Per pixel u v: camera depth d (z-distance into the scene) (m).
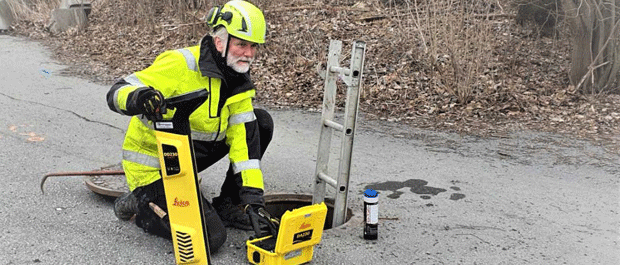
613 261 3.71
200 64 3.37
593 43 7.83
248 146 3.64
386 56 9.20
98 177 4.68
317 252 3.67
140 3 12.48
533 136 6.65
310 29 10.47
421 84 8.28
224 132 3.64
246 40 3.30
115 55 11.05
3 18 13.81
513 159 5.83
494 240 3.97
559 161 5.79
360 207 4.47
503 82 8.13
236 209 4.00
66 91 8.31
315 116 7.50
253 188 3.56
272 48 9.94
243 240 3.80
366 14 10.92
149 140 3.54
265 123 3.95
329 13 11.09
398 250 3.76
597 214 4.46
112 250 3.63
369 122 7.21
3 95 7.88
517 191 4.93
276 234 3.38
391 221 4.22
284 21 10.81
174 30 11.81
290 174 5.25
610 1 7.48
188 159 2.99
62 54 11.27
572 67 8.03
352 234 3.95
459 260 3.66
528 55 9.02
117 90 3.17
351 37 10.09
